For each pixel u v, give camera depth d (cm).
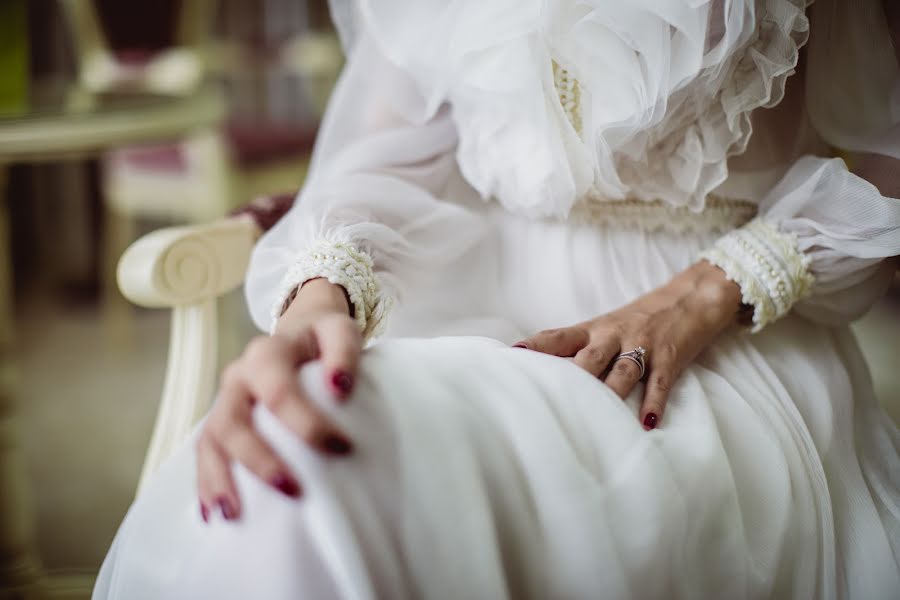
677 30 77
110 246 270
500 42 80
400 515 56
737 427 76
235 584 56
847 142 86
